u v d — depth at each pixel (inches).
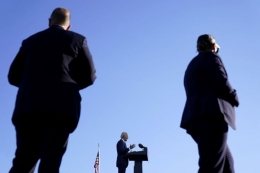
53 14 209.0
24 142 182.7
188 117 207.8
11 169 181.8
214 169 196.7
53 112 175.9
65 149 180.9
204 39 225.5
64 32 199.0
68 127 181.2
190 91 213.9
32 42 197.5
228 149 213.8
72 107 180.2
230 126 199.3
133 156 516.1
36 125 180.5
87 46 200.8
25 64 195.9
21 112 177.6
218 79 204.8
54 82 183.0
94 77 200.8
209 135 199.8
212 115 200.8
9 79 207.3
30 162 182.9
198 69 213.9
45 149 175.5
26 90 182.4
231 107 208.5
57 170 174.6
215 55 217.0
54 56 189.9
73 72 193.0
